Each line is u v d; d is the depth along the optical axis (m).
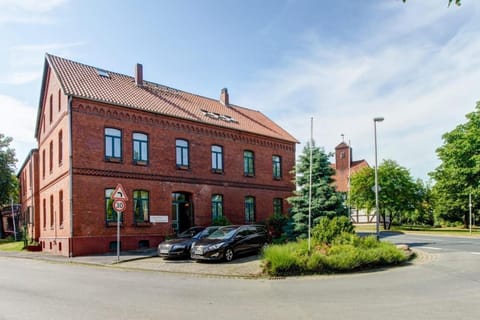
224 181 28.11
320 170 23.06
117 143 22.67
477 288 9.76
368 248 15.16
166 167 24.69
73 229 20.31
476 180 38.59
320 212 22.19
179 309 7.93
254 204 30.19
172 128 25.36
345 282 11.10
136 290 10.26
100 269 15.30
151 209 23.61
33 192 30.34
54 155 24.16
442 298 8.62
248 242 17.83
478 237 29.11
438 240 25.86
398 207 43.28
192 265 15.58
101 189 21.53
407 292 9.38
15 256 21.98
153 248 22.67
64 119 21.86
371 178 43.28
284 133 34.50
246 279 12.27
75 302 8.70
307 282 11.33
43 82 27.12
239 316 7.29
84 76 24.33
